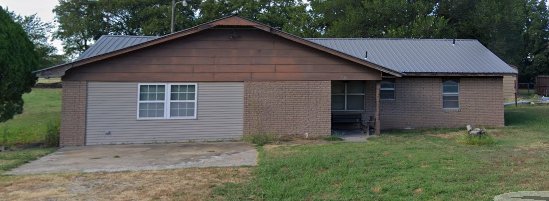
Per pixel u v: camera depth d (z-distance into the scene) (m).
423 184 7.16
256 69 14.73
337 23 35.34
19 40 13.63
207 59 14.57
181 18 39.62
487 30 34.88
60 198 6.69
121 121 14.10
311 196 6.65
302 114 14.84
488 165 8.74
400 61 18.52
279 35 14.60
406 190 6.82
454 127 18.08
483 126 17.94
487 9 33.78
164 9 40.56
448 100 18.42
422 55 19.36
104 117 14.01
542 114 21.81
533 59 54.75
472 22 34.47
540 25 55.66
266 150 11.74
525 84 52.66
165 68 14.35
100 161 10.34
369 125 16.48
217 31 14.61
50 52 31.84
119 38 17.77
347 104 17.97
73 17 42.03
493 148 11.25
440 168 8.48
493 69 17.95
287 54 14.85
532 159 9.40
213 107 14.57
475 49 20.27
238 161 10.02
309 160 9.43
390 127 18.00
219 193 6.91
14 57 13.16
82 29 41.66
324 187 7.13
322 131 14.87
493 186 7.02
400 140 13.63
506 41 39.62
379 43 20.84
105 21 43.41
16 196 6.82
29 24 32.72
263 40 14.77
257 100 14.72
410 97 18.16
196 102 14.50
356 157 9.86
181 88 14.48
